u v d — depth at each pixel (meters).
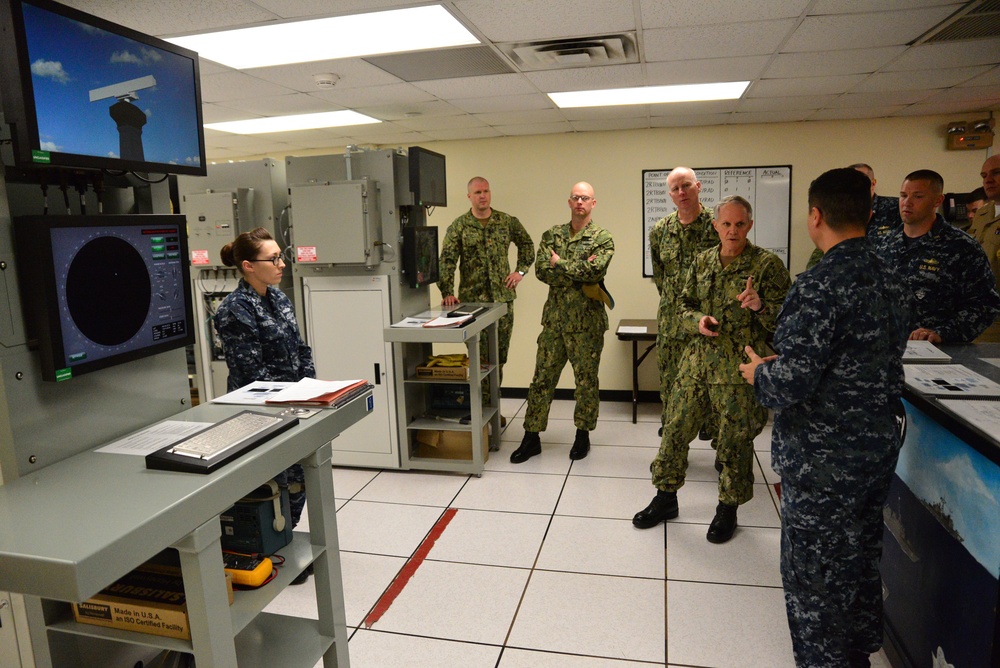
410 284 3.73
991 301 2.61
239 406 1.86
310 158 3.73
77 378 1.53
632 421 4.95
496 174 5.71
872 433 1.69
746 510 3.24
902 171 5.04
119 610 1.41
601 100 4.22
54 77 1.37
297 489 1.89
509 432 4.71
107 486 1.31
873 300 1.67
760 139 5.22
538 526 3.11
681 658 2.12
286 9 2.40
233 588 1.60
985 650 1.53
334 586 1.83
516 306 5.80
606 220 5.55
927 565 1.86
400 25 2.62
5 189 1.37
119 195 1.82
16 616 1.42
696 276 2.81
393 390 3.81
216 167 3.84
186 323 1.81
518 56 3.09
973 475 1.60
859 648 1.93
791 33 2.79
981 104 4.48
